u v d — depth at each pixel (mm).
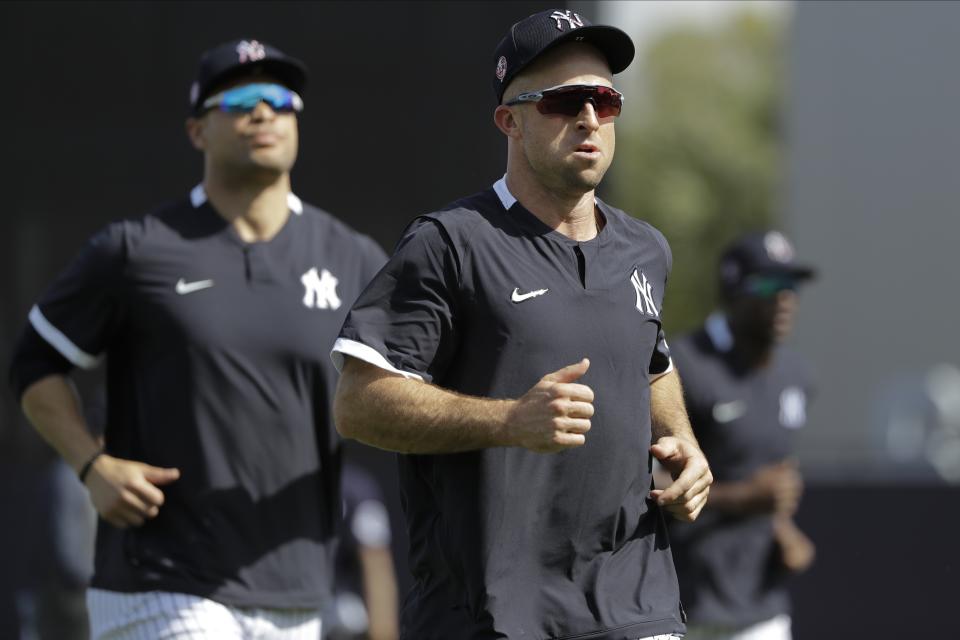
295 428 17156
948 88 52969
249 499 16938
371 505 22234
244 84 17500
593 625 13398
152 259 17266
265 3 27734
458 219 13391
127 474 16609
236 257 17391
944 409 45438
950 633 27969
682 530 22672
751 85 92750
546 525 13406
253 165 17359
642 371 13797
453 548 13445
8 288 27125
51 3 27359
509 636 13203
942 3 53188
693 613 22594
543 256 13469
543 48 13359
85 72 27406
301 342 17234
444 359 13406
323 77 27953
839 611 28297
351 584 22281
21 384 17609
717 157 87125
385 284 13266
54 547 23359
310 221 18016
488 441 12570
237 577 16812
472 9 27984
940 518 28250
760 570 22953
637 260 14039
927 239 52719
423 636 13711
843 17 54438
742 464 23328
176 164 27484
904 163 53344
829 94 54625
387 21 27984
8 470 26328
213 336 17031
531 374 13203
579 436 12250
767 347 23547
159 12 27531
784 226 56969
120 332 17516
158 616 16719
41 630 23484
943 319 52094
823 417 52625
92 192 27344
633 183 86250
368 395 13016
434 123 27984
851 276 53344
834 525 28469
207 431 16938
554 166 13406
